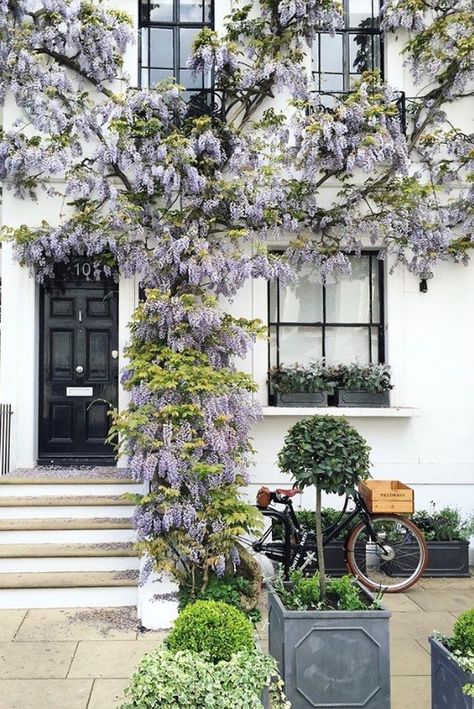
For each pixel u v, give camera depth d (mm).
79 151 7043
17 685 4324
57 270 7605
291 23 7344
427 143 7512
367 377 7328
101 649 4883
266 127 7141
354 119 6758
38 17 7250
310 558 5996
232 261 6547
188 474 5566
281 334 7629
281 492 6270
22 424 7297
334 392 7406
